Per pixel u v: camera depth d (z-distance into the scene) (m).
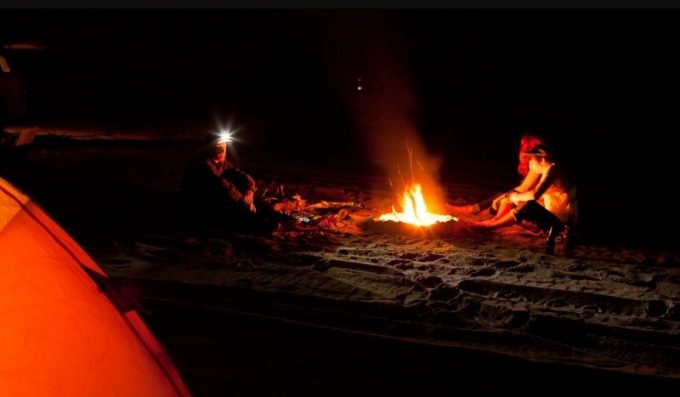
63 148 13.12
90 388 2.75
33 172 10.41
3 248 2.70
